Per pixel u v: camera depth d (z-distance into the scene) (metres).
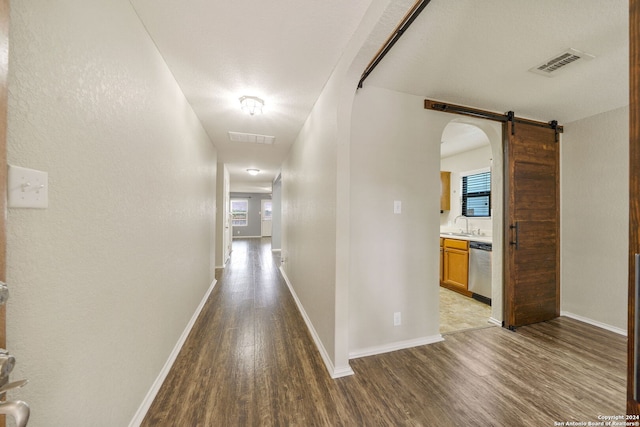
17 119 0.64
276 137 3.22
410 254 2.06
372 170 1.95
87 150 0.89
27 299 0.68
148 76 1.36
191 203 2.30
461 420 1.31
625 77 1.83
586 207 2.54
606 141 2.41
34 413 0.70
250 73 1.75
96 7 0.92
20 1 0.64
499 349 2.01
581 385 1.58
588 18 1.28
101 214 0.97
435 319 2.14
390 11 1.08
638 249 0.49
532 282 2.49
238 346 2.04
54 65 0.74
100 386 0.97
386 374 1.68
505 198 2.43
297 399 1.45
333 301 1.71
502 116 2.38
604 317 2.41
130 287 1.19
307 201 2.55
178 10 1.20
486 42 1.46
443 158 4.52
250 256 6.31
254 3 1.16
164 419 1.30
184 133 2.05
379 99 1.96
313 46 1.47
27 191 0.66
